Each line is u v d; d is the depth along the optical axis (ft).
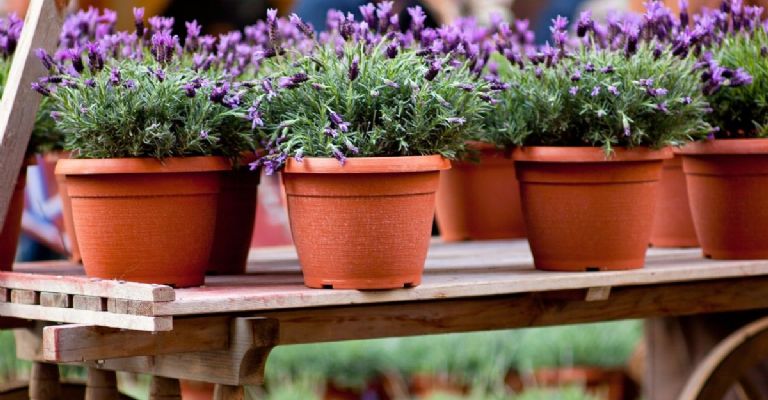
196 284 8.65
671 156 9.52
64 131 8.71
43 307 8.16
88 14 10.57
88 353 7.52
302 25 8.46
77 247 11.03
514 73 9.71
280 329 8.14
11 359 17.84
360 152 8.16
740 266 9.93
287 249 12.98
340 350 18.42
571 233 9.33
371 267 8.11
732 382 10.73
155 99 8.29
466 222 12.70
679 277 9.50
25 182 9.87
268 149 8.38
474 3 17.10
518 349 18.44
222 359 7.97
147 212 8.40
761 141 10.08
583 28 9.48
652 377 13.37
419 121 8.16
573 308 9.79
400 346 18.65
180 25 17.22
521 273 9.28
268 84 8.22
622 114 8.99
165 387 9.16
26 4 16.08
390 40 9.17
